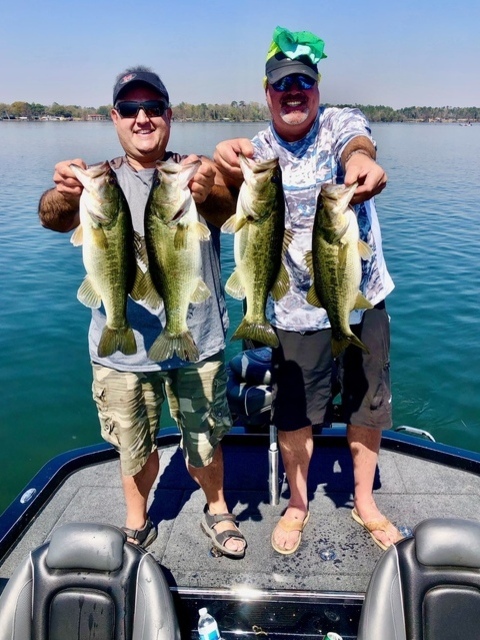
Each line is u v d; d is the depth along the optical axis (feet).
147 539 11.16
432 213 58.39
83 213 8.48
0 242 47.70
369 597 8.05
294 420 10.68
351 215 8.57
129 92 9.25
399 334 29.99
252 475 13.39
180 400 10.37
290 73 8.98
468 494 12.53
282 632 9.99
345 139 9.25
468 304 33.83
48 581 8.13
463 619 7.74
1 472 20.10
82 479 13.47
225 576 10.37
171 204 8.38
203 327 10.05
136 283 9.23
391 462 13.67
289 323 10.36
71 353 28.25
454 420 23.00
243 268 8.75
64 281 38.22
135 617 8.04
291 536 11.00
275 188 8.45
